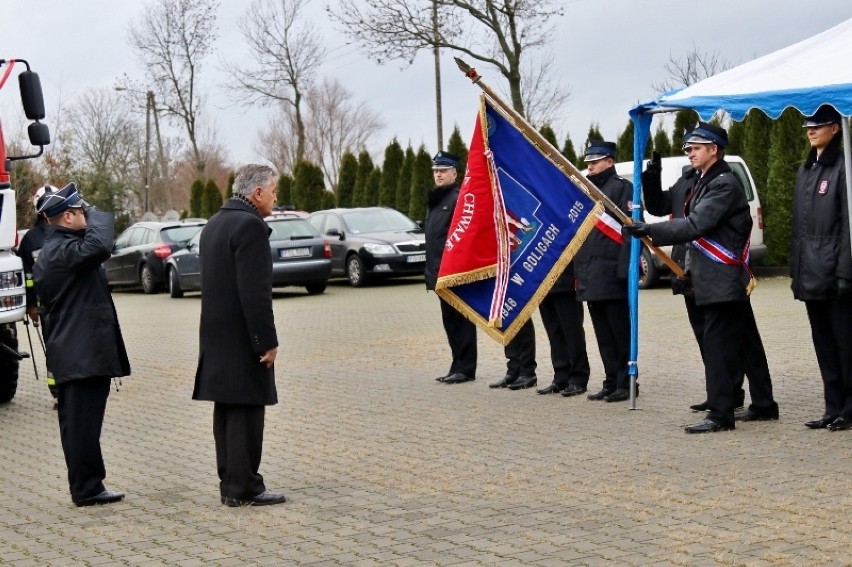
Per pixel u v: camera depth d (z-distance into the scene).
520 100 31.84
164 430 8.99
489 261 8.13
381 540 5.64
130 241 26.09
